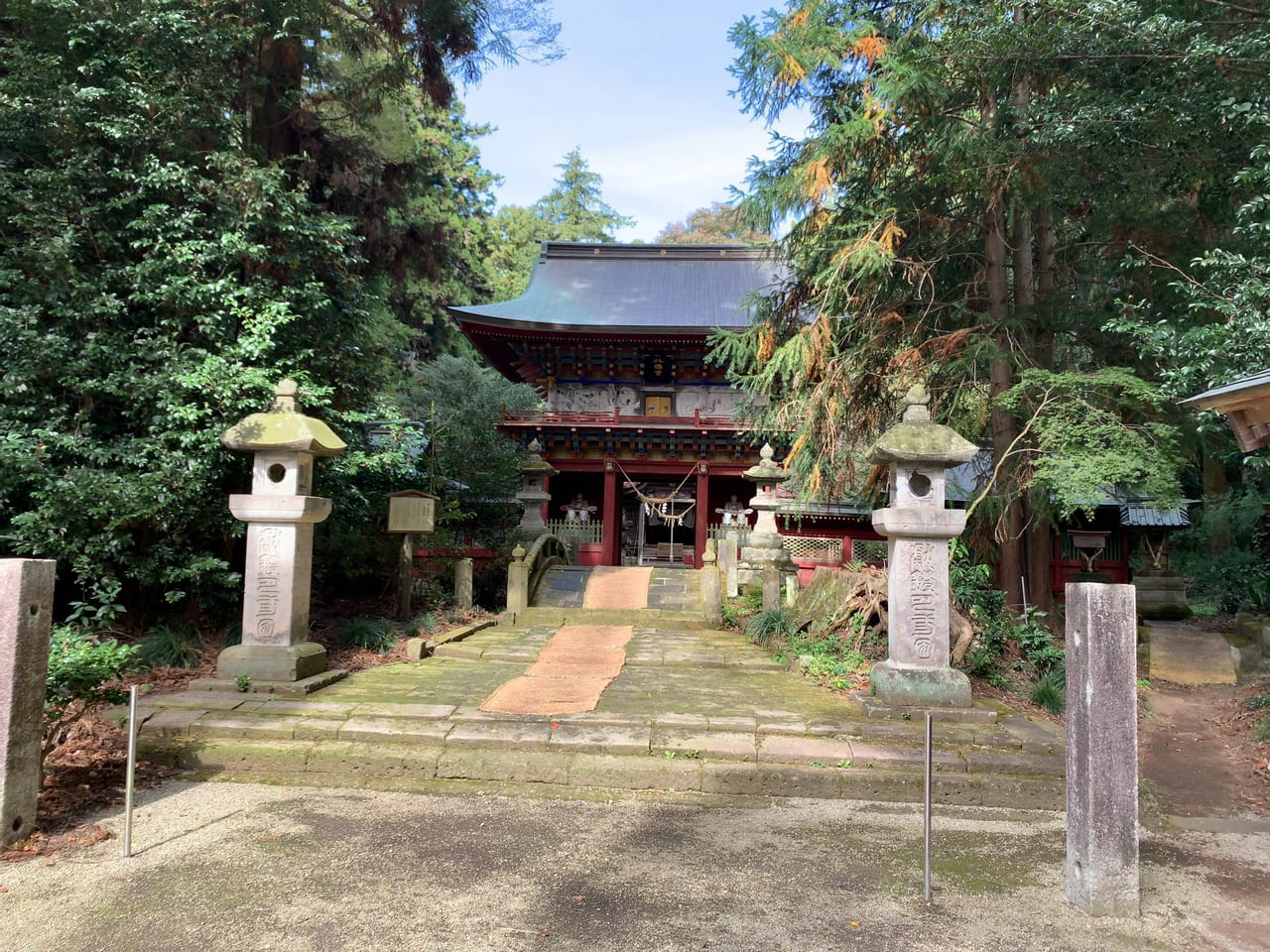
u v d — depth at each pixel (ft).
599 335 74.23
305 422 23.09
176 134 28.07
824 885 12.25
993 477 31.58
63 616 26.53
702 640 32.53
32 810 13.35
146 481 23.53
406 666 26.40
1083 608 11.94
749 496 84.33
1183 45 24.07
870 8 35.60
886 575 27.89
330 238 30.30
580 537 66.85
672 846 13.69
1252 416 17.44
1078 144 26.99
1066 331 34.58
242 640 22.98
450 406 71.97
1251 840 15.19
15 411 23.50
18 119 25.53
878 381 35.09
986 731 18.88
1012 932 10.87
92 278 25.77
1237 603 46.78
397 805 15.52
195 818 14.61
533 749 17.72
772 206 33.53
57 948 9.97
